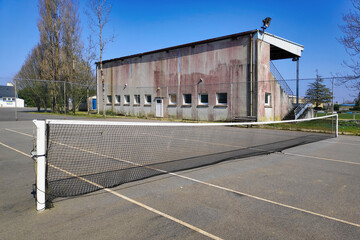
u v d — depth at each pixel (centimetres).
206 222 343
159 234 310
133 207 390
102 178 532
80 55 3225
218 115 2033
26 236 302
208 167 640
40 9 3158
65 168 609
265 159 750
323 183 522
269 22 1844
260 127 1720
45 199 384
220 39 2000
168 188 479
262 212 377
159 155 773
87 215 360
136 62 2770
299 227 332
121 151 829
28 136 1174
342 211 384
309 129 1563
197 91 2188
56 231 314
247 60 1855
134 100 2816
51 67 3269
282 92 2112
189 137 1201
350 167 662
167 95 2448
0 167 620
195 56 2202
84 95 2911
